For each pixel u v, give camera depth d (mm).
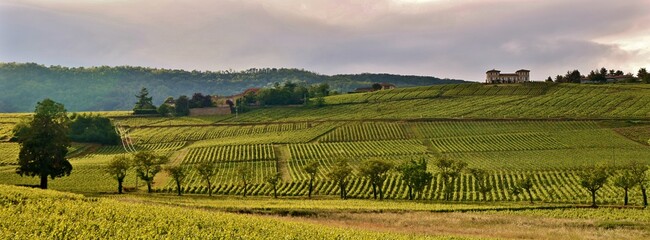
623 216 70125
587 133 165750
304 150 156750
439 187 109562
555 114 193500
